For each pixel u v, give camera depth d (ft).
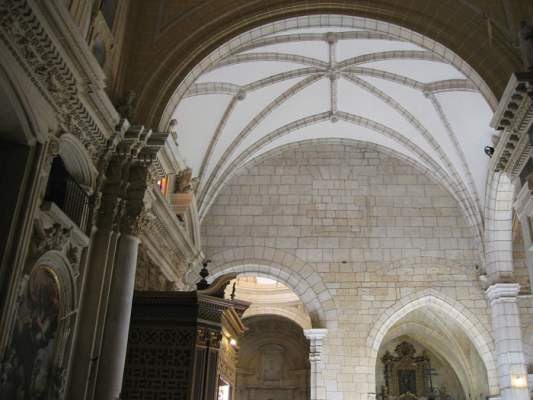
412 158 76.95
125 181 40.83
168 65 46.26
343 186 77.41
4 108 29.45
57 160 35.96
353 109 73.31
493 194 66.90
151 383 39.01
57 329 34.50
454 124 69.21
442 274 72.79
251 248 74.90
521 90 37.17
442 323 91.20
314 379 68.90
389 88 68.80
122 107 42.06
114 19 44.09
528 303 72.90
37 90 31.17
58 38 31.24
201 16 48.21
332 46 62.75
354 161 78.64
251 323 106.93
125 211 40.63
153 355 39.78
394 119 72.64
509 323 65.87
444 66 62.80
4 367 28.04
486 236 69.82
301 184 77.71
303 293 73.41
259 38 50.06
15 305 28.78
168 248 60.08
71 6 36.11
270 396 104.73
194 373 38.70
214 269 74.13
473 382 90.07
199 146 70.23
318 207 76.48
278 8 48.44
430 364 97.50
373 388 68.39
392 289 72.54
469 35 45.47
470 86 63.31
